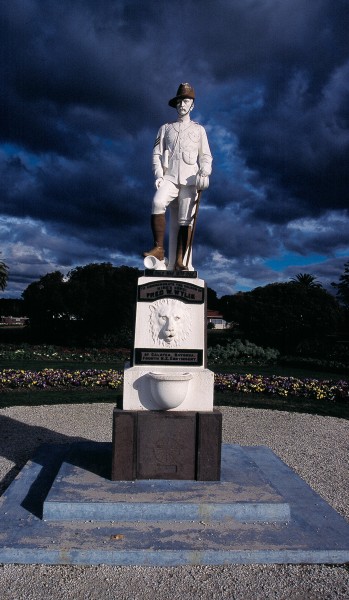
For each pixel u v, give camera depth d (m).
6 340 26.12
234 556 3.60
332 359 20.20
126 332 25.09
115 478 4.46
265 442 7.16
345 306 25.81
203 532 3.85
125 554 3.55
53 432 7.46
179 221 5.35
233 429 7.93
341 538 3.87
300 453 6.63
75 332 25.64
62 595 3.22
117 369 15.56
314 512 4.35
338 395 10.55
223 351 19.67
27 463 5.41
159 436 4.51
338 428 8.18
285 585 3.38
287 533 3.91
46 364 17.00
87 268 25.62
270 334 23.50
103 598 3.21
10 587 3.29
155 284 4.83
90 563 3.55
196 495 4.18
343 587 3.38
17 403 9.74
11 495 4.50
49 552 3.55
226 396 10.92
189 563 3.58
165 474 4.52
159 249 5.16
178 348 4.80
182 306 4.85
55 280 25.53
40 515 4.08
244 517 4.06
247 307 23.53
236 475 4.71
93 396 10.62
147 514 3.99
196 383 4.68
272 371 15.89
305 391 11.09
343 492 5.16
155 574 3.47
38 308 25.33
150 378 4.52
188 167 5.31
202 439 4.50
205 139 5.41
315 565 3.63
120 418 4.49
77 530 3.82
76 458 5.07
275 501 4.12
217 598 3.23
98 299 24.67
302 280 38.91
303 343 23.02
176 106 5.48
